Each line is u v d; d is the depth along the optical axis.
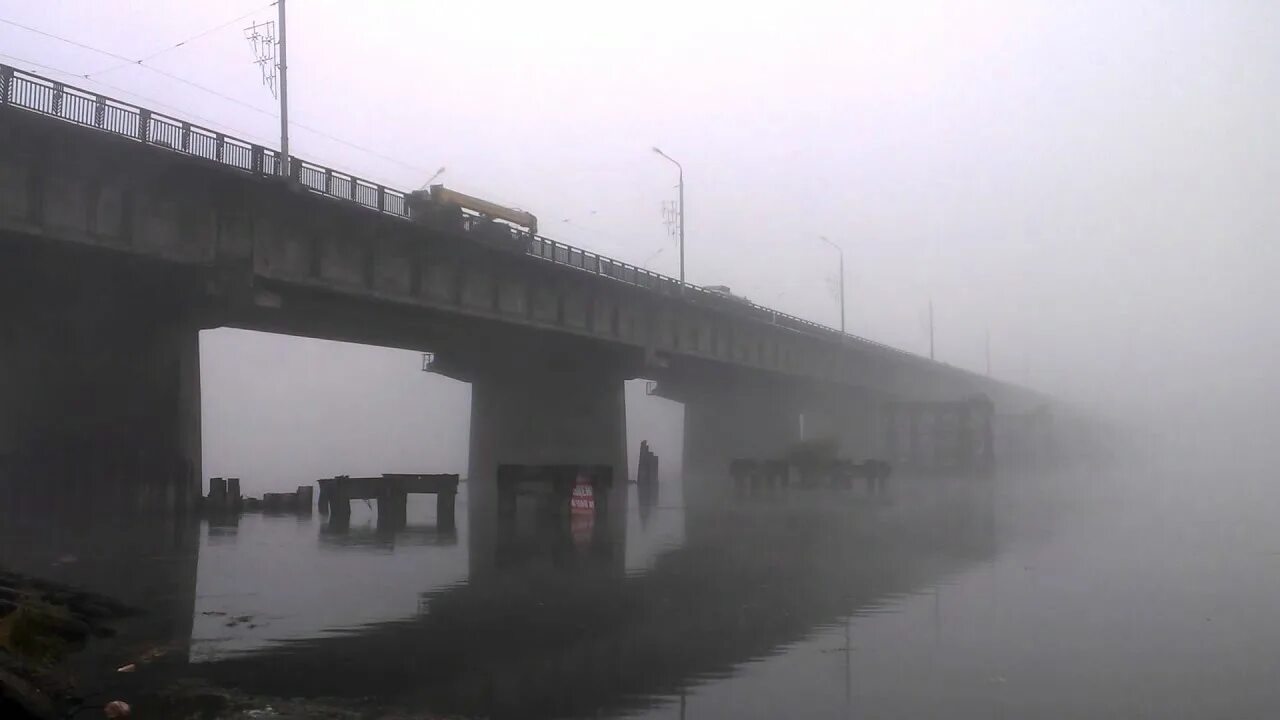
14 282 33.41
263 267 34.56
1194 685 11.67
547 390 59.22
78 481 33.47
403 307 41.22
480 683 12.09
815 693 11.45
